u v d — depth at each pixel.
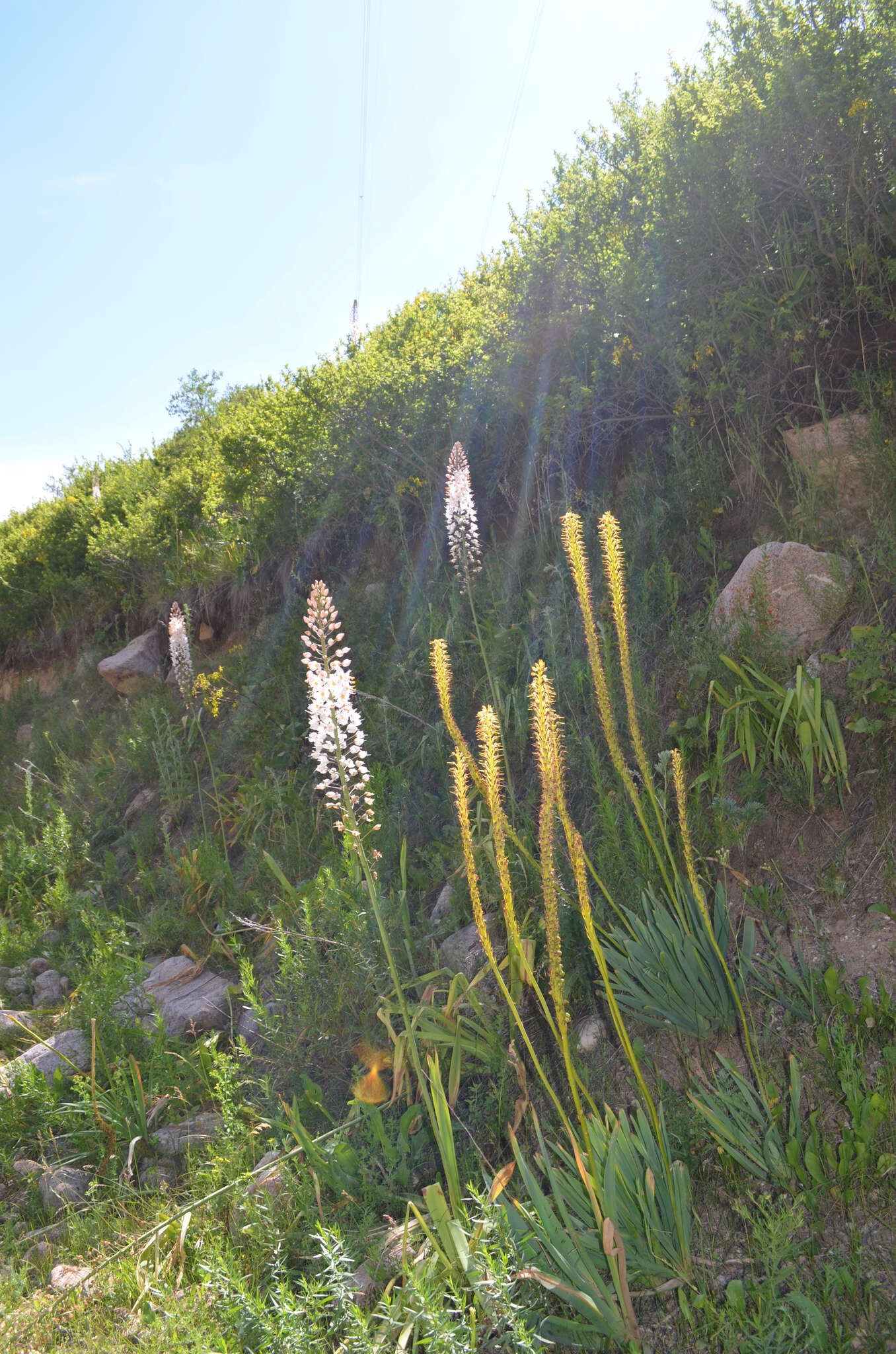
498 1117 3.04
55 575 11.83
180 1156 3.61
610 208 6.05
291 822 5.95
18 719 11.36
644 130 6.08
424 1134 3.08
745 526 5.10
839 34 4.88
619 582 2.70
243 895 5.48
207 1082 3.93
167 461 13.37
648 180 5.70
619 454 6.10
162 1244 3.01
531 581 5.94
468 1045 3.19
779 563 4.23
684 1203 2.40
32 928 6.28
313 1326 2.25
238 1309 2.30
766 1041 3.00
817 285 4.98
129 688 9.54
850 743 3.73
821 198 5.04
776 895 3.50
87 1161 3.71
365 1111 3.09
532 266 6.33
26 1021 4.98
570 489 6.06
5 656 12.50
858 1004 2.98
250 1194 3.00
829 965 3.01
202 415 15.20
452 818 5.08
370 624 6.75
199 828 6.66
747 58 5.21
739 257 5.29
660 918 3.13
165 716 7.89
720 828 3.59
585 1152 2.59
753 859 3.70
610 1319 2.18
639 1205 2.38
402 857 4.08
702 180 5.24
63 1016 4.90
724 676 4.11
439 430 6.88
